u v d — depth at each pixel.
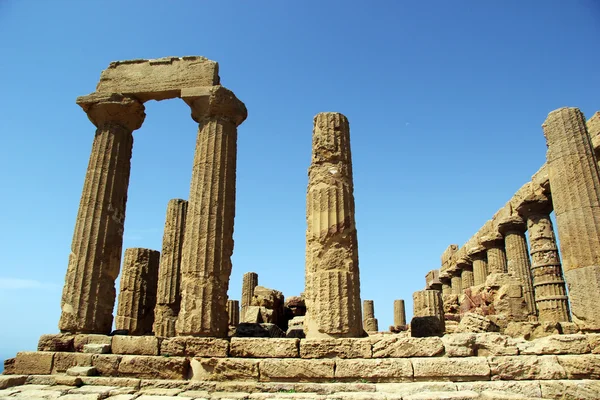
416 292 21.56
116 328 18.03
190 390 10.52
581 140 14.57
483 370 10.08
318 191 12.82
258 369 10.80
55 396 9.75
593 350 10.22
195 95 14.05
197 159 13.65
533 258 20.33
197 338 11.55
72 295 13.09
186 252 12.67
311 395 9.59
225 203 13.23
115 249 14.11
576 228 13.73
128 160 15.27
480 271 28.41
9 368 11.83
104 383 10.97
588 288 13.02
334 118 13.68
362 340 10.89
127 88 14.89
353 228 12.69
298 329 16.16
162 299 18.33
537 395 9.52
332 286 11.76
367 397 9.11
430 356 10.50
